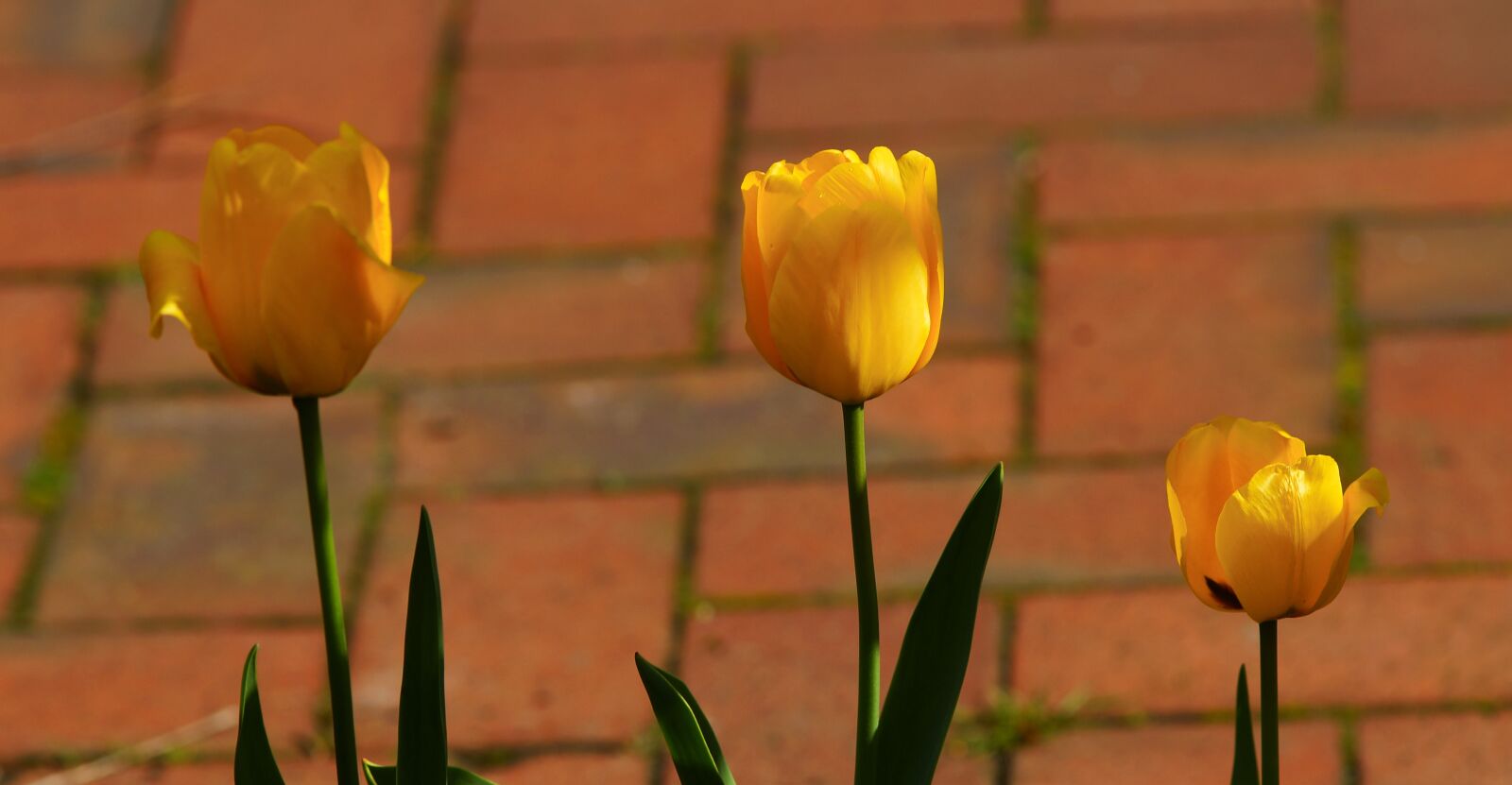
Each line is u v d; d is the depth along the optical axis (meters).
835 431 3.59
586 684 3.05
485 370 3.81
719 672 3.05
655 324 3.89
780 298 1.34
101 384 3.84
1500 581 3.07
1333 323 3.70
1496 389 3.49
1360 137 4.19
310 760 2.93
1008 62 4.55
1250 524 1.34
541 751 2.92
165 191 4.35
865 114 4.41
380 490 3.53
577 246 4.12
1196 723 2.85
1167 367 3.64
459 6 4.96
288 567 3.36
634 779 2.84
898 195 1.37
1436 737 2.78
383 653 3.14
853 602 3.18
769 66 4.62
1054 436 3.51
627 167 4.33
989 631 3.07
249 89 4.67
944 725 1.54
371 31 4.86
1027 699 2.92
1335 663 2.95
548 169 4.35
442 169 4.37
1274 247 3.91
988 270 3.93
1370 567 3.14
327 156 1.31
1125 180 4.14
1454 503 3.25
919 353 1.40
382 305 1.34
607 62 4.68
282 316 1.31
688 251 4.07
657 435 3.62
